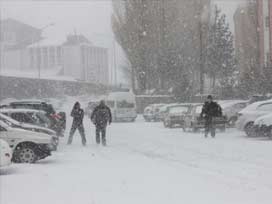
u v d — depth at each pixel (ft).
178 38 347.77
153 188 63.57
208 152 103.81
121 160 94.73
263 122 134.10
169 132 169.78
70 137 131.54
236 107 178.81
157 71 345.10
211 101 141.90
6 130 93.30
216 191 60.59
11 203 56.49
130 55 350.23
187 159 93.76
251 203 53.52
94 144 131.75
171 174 75.31
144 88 350.43
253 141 126.21
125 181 69.36
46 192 62.34
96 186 65.82
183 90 329.11
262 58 343.67
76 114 128.77
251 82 279.49
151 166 85.10
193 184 65.98
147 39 345.10
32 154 93.04
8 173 79.46
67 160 96.12
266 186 63.31
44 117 123.65
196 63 348.38
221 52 350.43
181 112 196.54
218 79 350.43
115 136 156.97
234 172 75.61
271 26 330.13
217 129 170.50
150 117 261.44
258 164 83.66
